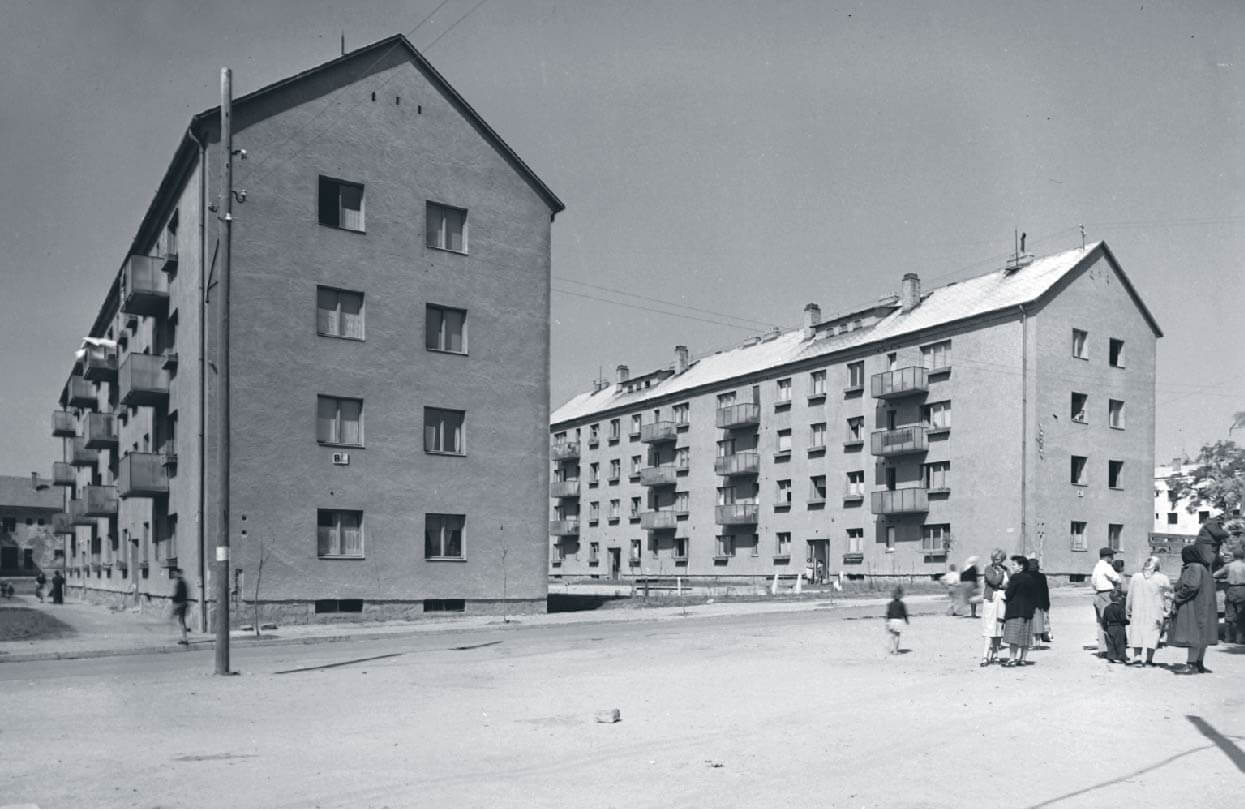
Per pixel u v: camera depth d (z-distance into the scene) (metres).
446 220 30.97
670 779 7.81
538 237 32.78
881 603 33.78
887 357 50.97
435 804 7.03
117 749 9.11
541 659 17.30
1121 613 15.72
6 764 8.44
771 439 58.81
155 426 32.00
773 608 31.44
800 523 56.06
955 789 7.47
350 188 29.11
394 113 29.81
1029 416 43.28
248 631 24.58
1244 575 17.72
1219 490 27.52
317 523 27.50
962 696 12.27
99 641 22.06
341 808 6.93
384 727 10.29
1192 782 7.68
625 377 82.94
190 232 28.20
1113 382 46.78
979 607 26.52
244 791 7.43
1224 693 12.35
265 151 27.34
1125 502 46.59
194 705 12.01
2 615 30.52
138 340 36.19
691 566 65.56
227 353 16.02
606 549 75.88
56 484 54.84
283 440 27.03
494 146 31.92
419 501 29.34
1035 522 42.97
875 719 10.62
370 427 28.61
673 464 67.94
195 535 26.20
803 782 7.70
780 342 64.06
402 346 29.44
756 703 11.83
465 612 29.84
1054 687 12.97
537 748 9.08
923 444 47.78
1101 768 8.18
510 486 31.22
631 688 13.28
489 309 31.38
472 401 30.73
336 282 28.33
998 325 44.84
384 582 28.44
